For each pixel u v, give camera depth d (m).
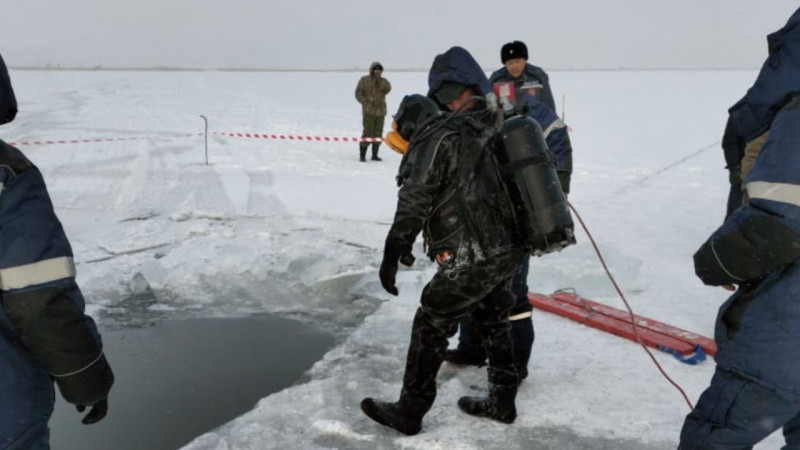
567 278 4.96
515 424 3.19
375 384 3.59
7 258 1.71
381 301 4.89
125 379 3.79
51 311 1.75
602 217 7.23
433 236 2.80
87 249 6.02
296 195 8.35
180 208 7.56
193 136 14.20
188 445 3.05
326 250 5.89
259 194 8.36
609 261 5.34
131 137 13.84
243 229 6.62
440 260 2.77
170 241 6.22
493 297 3.07
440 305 2.88
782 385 2.10
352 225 6.82
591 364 3.76
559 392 3.46
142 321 4.60
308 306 4.86
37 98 25.36
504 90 2.94
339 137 14.49
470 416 3.26
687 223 6.96
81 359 1.83
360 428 3.16
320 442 3.07
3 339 1.79
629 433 3.11
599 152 12.62
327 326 4.55
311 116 19.39
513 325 3.46
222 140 13.48
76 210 7.48
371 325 4.41
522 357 3.50
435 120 2.79
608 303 4.66
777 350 2.09
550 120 3.54
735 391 2.17
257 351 4.16
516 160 2.69
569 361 3.80
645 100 25.86
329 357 3.95
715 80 43.78
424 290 2.95
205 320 4.63
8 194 1.76
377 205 7.88
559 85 36.69
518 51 4.31
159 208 7.62
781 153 2.03
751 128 2.42
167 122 17.30
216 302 4.93
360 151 11.29
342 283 5.18
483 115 2.88
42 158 10.98
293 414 3.29
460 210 2.71
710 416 2.25
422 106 2.87
